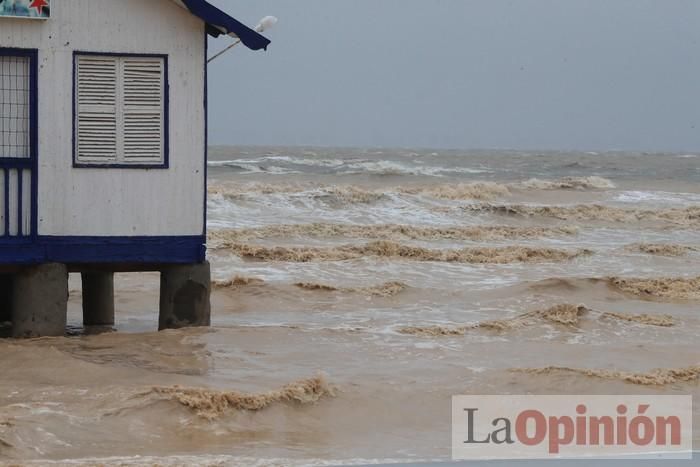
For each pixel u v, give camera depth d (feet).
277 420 40.24
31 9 47.75
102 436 36.70
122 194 49.03
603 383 47.50
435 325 60.39
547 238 110.01
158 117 49.52
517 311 67.67
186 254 50.01
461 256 90.94
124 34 49.03
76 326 56.90
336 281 77.36
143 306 64.64
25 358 44.96
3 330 53.88
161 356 47.73
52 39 48.26
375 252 90.94
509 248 94.63
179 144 49.70
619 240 110.01
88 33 48.67
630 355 54.49
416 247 92.07
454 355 52.47
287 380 45.09
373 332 57.31
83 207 48.62
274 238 100.37
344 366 48.70
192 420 38.86
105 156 49.01
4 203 47.75
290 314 64.49
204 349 49.60
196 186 50.01
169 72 49.52
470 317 65.10
